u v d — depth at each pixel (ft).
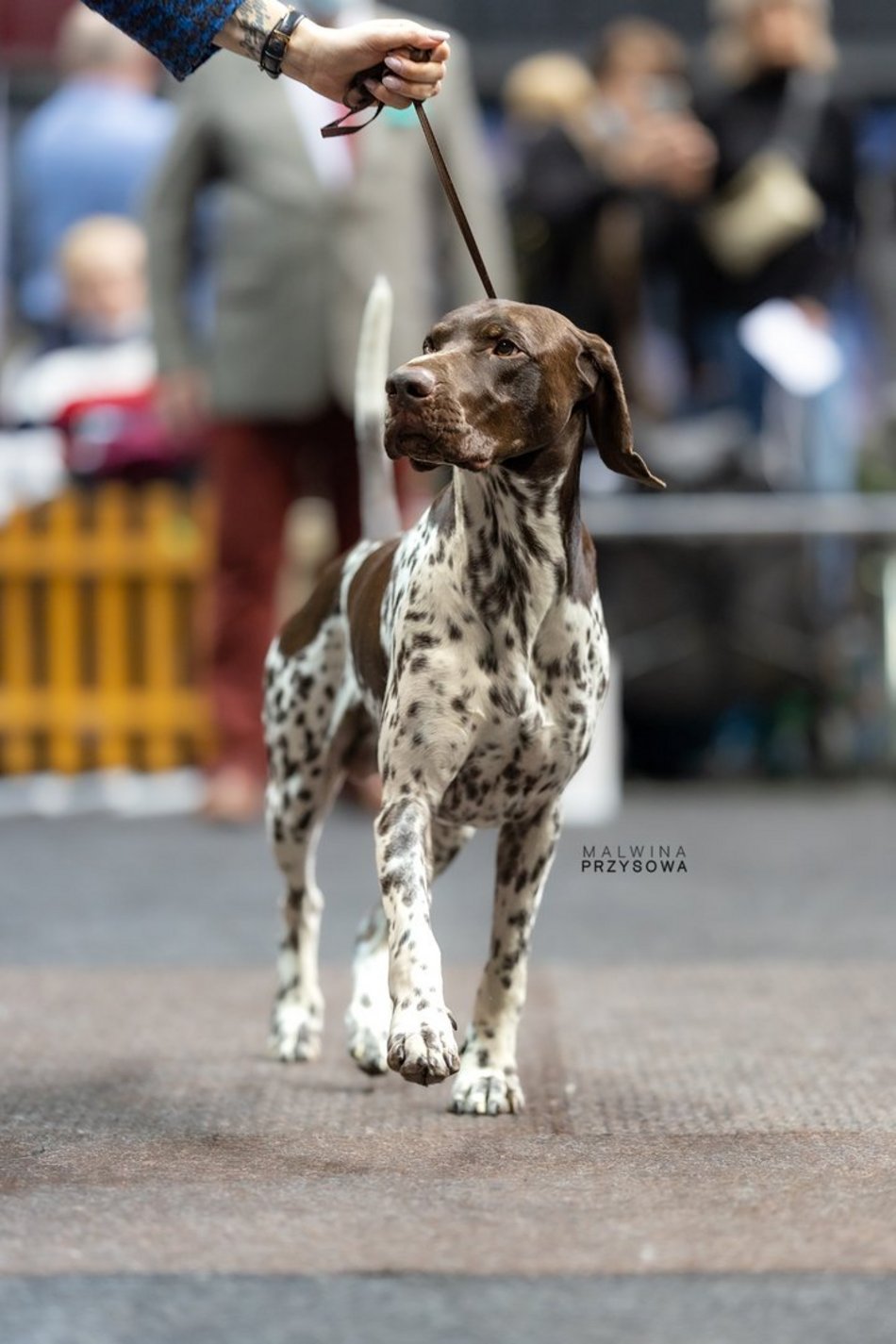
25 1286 16.40
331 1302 16.05
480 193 43.55
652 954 31.96
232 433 44.27
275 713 25.27
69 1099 22.72
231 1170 19.77
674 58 50.80
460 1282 16.47
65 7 61.16
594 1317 15.71
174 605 52.44
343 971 30.60
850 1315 15.72
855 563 52.39
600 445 22.03
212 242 52.01
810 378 49.88
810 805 48.91
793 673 50.47
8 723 52.11
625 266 49.57
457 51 43.52
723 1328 15.48
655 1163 19.98
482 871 41.09
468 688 21.48
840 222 51.06
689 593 50.01
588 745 22.30
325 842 43.88
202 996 28.89
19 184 55.57
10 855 42.93
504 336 20.63
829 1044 25.48
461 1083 22.30
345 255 42.96
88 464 52.39
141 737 52.44
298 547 53.11
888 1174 19.48
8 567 51.88
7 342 57.72
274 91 43.52
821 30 51.78
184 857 42.19
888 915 35.29
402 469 43.60
